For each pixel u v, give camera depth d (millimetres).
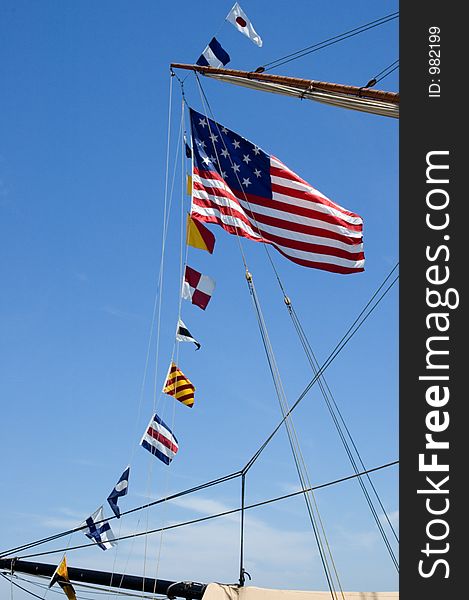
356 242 20984
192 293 22438
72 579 22766
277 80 19359
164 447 23266
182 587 20656
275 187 21344
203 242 22297
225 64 21250
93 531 23141
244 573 18125
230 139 21766
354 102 18297
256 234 21109
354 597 16641
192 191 21469
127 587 21500
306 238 20969
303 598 17047
